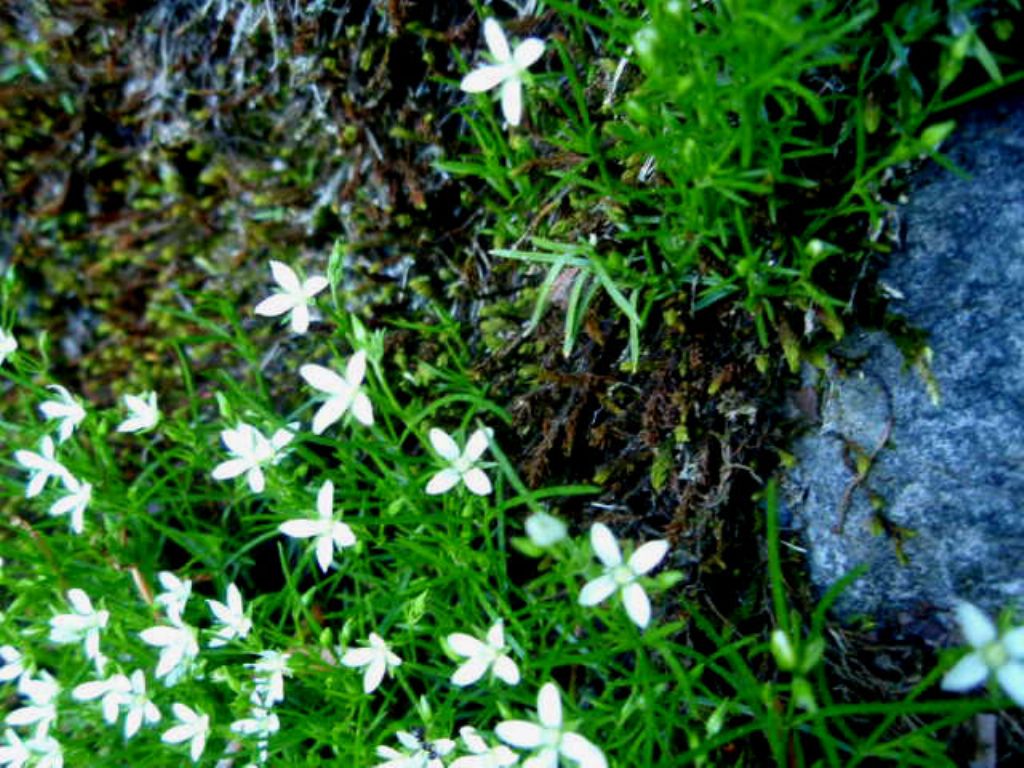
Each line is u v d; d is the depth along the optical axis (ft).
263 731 0.31
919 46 0.25
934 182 0.27
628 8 0.30
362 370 0.28
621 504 0.33
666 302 0.30
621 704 0.30
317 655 0.32
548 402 0.34
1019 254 0.26
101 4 0.38
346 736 0.32
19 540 0.42
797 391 0.30
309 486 0.34
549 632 0.34
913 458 0.28
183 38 0.38
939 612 0.28
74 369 0.43
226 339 0.36
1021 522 0.27
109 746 0.35
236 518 0.41
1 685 0.40
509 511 0.35
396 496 0.32
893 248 0.27
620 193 0.29
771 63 0.24
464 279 0.36
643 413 0.32
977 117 0.26
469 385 0.34
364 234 0.38
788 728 0.25
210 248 0.41
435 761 0.28
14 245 0.42
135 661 0.35
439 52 0.34
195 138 0.40
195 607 0.36
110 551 0.36
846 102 0.27
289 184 0.39
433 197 0.36
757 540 0.31
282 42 0.36
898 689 0.28
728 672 0.28
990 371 0.27
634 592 0.23
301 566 0.31
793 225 0.28
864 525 0.29
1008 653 0.20
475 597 0.33
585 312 0.31
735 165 0.26
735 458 0.30
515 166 0.32
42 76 0.40
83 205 0.42
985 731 0.27
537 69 0.33
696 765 0.26
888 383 0.28
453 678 0.26
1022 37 0.25
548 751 0.24
